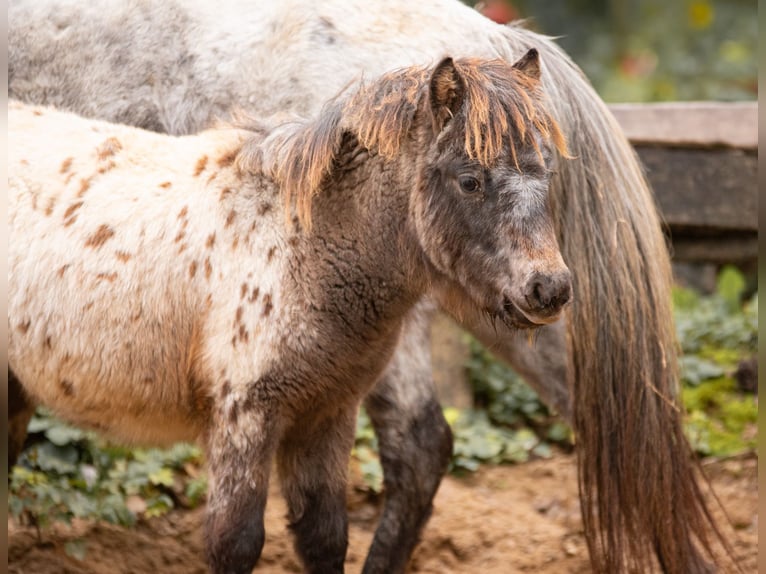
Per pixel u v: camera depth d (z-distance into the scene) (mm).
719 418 10086
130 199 6328
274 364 6051
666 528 7039
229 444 6070
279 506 8648
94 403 6469
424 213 5926
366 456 9203
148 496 8391
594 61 18094
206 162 6410
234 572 6059
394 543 7391
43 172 6465
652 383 7020
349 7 7465
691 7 18094
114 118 7812
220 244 6168
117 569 7711
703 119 10953
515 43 7391
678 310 11648
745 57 17031
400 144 6008
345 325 6172
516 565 8203
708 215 11023
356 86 6656
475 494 9055
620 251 7039
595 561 7191
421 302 7297
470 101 5680
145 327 6223
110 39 7812
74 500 7719
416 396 7379
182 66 7637
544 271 5543
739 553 8086
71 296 6273
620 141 7172
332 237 6129
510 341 7520
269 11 7551
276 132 6301
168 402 6359
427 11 7457
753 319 11375
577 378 7141
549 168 5805
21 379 6645
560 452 9992
